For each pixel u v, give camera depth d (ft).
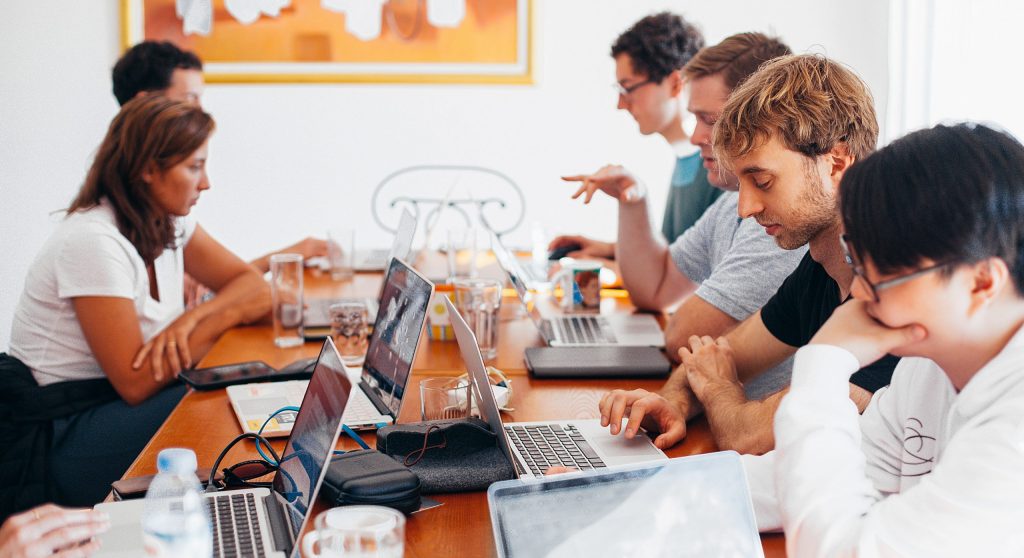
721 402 5.42
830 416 3.51
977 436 3.10
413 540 4.08
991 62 10.84
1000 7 10.66
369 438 5.41
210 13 13.39
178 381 8.00
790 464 3.47
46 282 7.47
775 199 4.95
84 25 12.80
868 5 13.57
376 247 14.10
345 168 13.91
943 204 3.07
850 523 3.28
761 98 4.84
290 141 13.80
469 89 13.84
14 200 11.74
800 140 4.77
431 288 5.57
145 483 4.58
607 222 14.17
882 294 3.24
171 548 3.63
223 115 13.67
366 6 13.60
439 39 13.70
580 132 14.01
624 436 5.29
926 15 12.48
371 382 6.22
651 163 14.08
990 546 3.02
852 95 4.80
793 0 13.65
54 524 3.79
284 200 13.92
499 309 7.12
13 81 11.64
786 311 6.00
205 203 13.84
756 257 6.84
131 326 7.41
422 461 4.73
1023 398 3.08
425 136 13.92
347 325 7.31
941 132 3.23
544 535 3.35
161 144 7.50
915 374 4.01
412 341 5.64
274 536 3.93
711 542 3.51
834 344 3.62
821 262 5.26
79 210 7.66
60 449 7.15
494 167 14.05
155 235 7.76
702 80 7.11
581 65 13.85
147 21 13.21
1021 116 10.34
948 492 3.06
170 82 10.37
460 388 5.36
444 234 14.05
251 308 8.34
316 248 10.94
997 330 3.21
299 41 13.60
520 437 5.22
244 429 5.50
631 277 8.64
